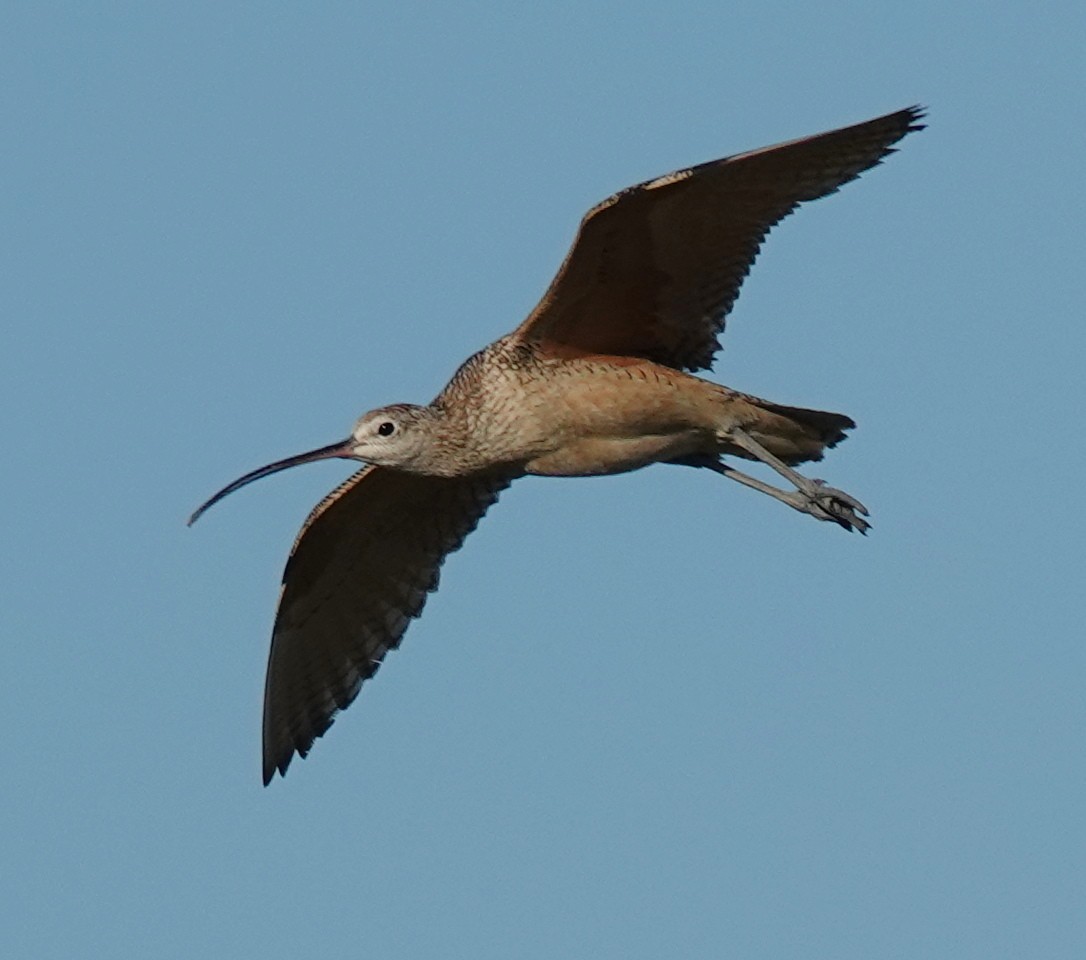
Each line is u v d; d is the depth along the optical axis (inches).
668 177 674.8
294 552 767.7
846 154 691.4
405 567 805.2
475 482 792.9
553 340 734.5
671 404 727.1
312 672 805.9
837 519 731.4
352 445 754.8
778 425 732.0
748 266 724.0
